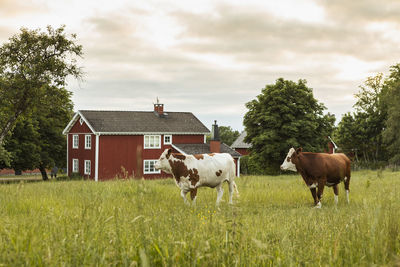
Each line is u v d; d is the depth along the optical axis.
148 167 43.41
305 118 41.41
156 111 47.31
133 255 3.82
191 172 12.56
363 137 67.56
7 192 12.70
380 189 14.07
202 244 3.80
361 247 4.40
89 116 43.00
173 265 3.55
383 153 67.69
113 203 10.27
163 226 4.95
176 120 47.41
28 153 43.91
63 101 35.75
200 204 12.09
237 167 46.12
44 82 32.94
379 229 4.49
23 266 3.38
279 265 3.73
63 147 50.25
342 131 70.19
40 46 32.94
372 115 67.62
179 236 4.42
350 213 8.36
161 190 14.66
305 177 13.11
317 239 5.01
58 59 33.47
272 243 4.43
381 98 64.38
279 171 42.22
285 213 9.31
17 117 34.19
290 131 40.41
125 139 42.41
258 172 46.25
